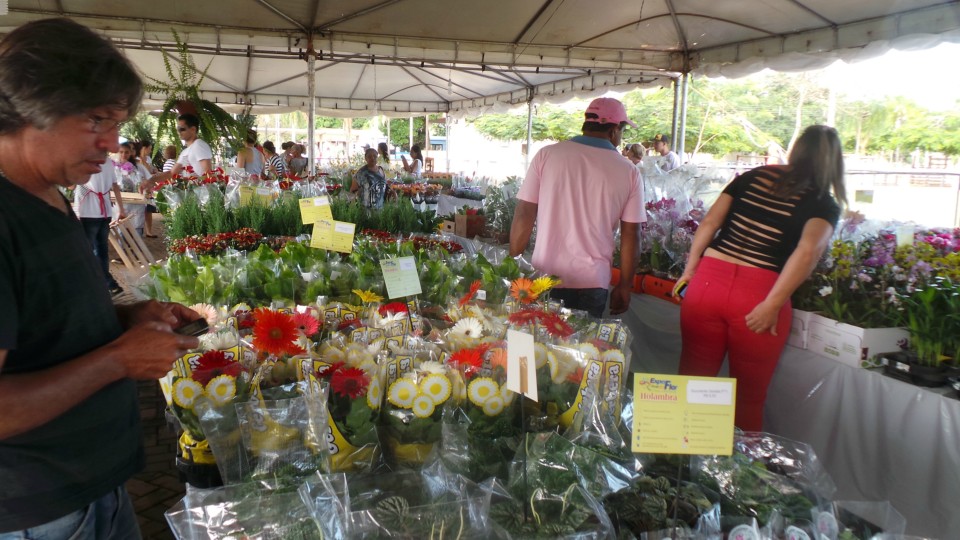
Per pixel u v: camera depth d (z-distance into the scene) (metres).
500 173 15.61
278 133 30.41
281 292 2.35
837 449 2.71
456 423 1.55
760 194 2.59
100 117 1.02
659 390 1.18
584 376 1.68
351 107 13.57
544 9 6.07
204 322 1.36
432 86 12.30
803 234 2.45
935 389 2.40
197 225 3.99
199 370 1.50
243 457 1.37
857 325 2.66
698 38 6.63
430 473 1.38
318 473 1.28
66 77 0.95
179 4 5.81
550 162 2.98
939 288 2.50
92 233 5.91
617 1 5.83
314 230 3.00
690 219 3.97
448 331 1.97
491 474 1.51
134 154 9.28
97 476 1.19
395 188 9.22
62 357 1.09
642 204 3.04
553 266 2.98
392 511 1.26
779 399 2.99
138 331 1.10
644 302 4.07
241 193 4.64
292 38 6.48
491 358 1.71
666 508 1.37
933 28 4.76
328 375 1.56
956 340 2.41
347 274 2.56
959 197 8.59
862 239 3.01
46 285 1.05
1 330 0.96
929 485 2.36
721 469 1.49
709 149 19.33
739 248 2.61
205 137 5.68
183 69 5.72
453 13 6.16
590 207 2.92
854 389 2.62
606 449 1.55
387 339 1.80
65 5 5.73
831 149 2.44
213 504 1.24
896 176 9.59
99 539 1.24
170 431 3.24
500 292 2.58
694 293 2.72
